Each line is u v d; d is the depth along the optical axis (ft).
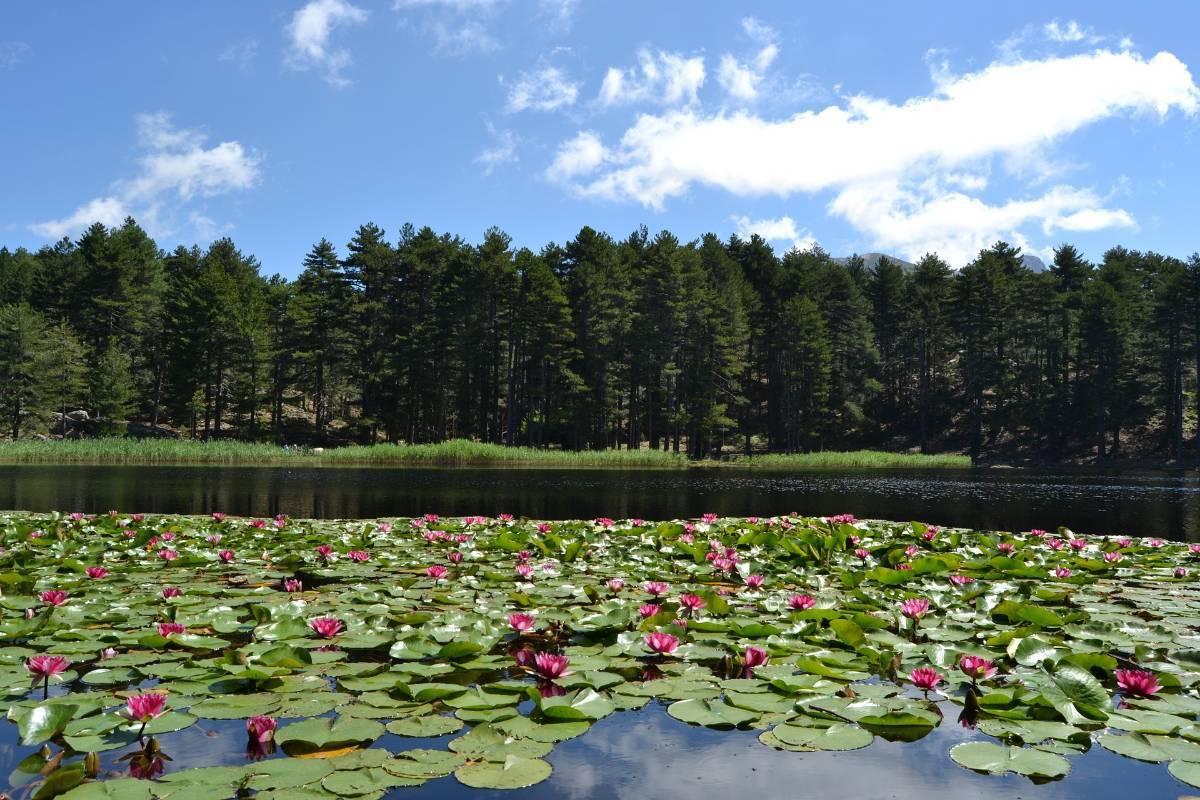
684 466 143.74
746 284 201.36
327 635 13.80
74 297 177.06
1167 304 169.37
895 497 64.54
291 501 52.70
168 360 179.22
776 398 202.49
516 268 160.35
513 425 164.86
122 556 23.18
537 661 11.55
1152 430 183.83
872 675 12.17
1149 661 12.88
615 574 21.18
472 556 23.75
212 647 13.23
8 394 146.92
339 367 181.98
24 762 8.63
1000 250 223.71
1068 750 9.13
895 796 7.75
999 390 189.37
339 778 8.15
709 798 7.70
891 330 219.61
